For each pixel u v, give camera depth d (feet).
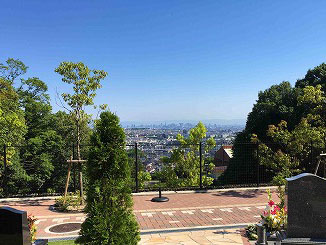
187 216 34.78
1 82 84.07
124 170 16.87
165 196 45.75
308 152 49.47
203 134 67.21
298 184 20.52
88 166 16.63
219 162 113.19
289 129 79.92
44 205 41.09
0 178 79.97
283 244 20.20
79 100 40.50
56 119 112.47
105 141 16.94
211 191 48.62
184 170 66.85
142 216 34.88
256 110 91.97
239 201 42.04
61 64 39.99
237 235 27.73
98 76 41.70
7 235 17.29
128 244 16.08
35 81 119.03
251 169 67.15
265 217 25.93
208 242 25.80
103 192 16.37
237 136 97.86
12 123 69.87
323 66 86.58
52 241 26.53
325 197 20.27
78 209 37.81
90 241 15.96
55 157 101.81
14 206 40.52
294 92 84.58
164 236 27.61
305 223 20.53
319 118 51.55
